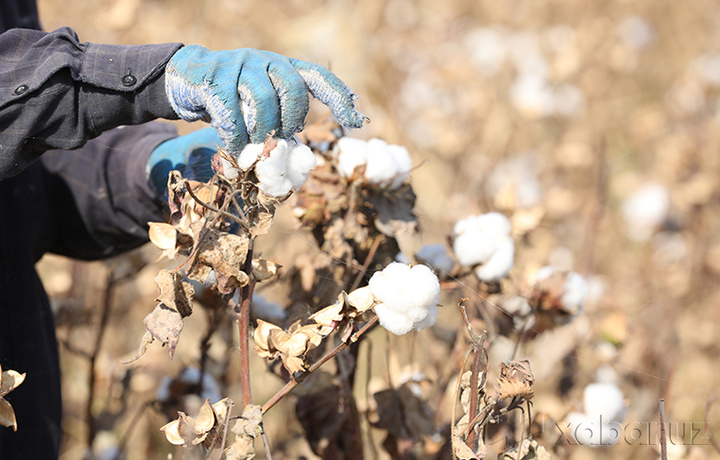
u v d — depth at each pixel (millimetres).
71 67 2297
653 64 10555
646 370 4652
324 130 3062
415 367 3449
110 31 7508
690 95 9414
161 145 3254
